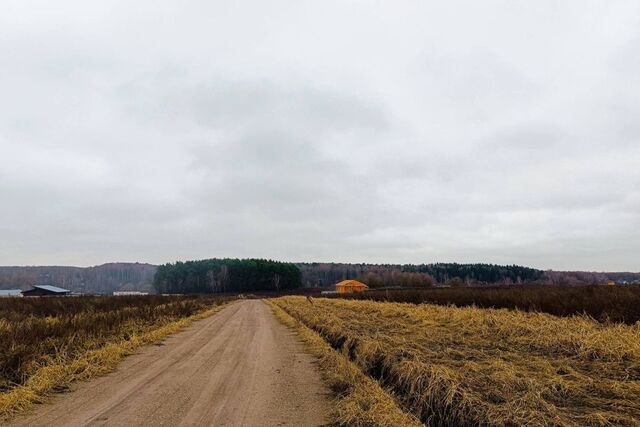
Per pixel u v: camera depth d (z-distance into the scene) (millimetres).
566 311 16359
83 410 6598
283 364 10703
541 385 6348
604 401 5812
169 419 6160
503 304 21594
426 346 10242
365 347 10258
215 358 11609
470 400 5867
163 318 23031
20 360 8844
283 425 5945
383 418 5926
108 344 12625
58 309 23094
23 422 6000
